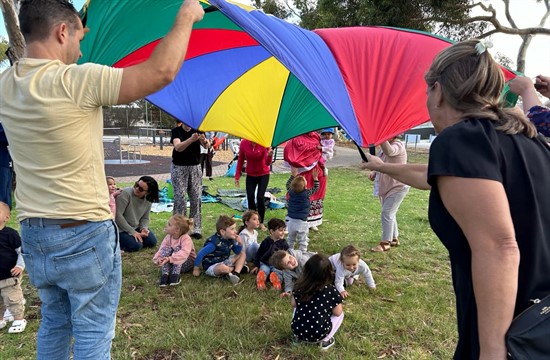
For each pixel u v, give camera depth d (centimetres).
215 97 401
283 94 419
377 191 506
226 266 408
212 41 350
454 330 313
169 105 382
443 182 114
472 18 1244
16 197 174
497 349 107
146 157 1991
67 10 166
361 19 1208
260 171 595
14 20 596
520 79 197
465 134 115
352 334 311
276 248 412
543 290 115
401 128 250
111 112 4088
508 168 114
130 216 501
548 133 177
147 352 282
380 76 265
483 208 107
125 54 308
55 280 174
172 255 398
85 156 165
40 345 196
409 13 1180
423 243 542
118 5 251
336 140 2902
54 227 167
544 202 115
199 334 302
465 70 122
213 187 1003
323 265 288
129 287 392
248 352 284
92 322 182
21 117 157
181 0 257
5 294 305
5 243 304
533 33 1244
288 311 344
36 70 158
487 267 106
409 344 298
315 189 533
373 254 498
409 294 381
